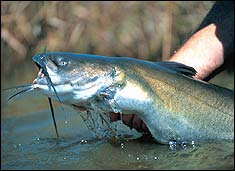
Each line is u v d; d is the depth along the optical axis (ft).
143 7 13.92
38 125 8.12
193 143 6.09
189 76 6.30
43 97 9.73
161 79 6.14
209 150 5.84
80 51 13.93
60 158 5.87
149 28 13.65
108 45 13.82
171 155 5.75
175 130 6.13
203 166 5.41
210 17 7.19
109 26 13.97
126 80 6.06
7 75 12.74
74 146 6.29
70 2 14.35
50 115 8.58
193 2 13.60
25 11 14.16
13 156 6.11
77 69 6.04
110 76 6.05
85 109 6.22
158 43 13.47
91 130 6.54
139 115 6.13
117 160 5.68
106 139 6.41
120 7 14.07
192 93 6.18
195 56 6.97
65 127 7.75
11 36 13.76
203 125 6.15
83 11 14.23
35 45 13.89
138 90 6.06
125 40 13.75
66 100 6.10
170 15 13.50
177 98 6.14
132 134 6.46
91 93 6.07
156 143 6.16
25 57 13.64
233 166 5.38
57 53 6.09
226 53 7.04
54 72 6.02
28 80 11.80
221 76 10.87
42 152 6.16
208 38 7.04
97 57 6.15
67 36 14.06
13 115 8.83
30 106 9.25
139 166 5.48
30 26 14.02
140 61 6.20
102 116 6.32
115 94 6.07
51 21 14.15
